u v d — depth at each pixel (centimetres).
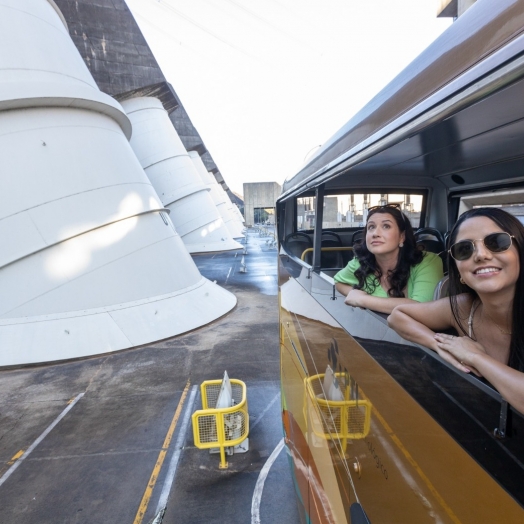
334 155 191
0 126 842
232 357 805
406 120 111
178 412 584
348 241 438
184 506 390
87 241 908
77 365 778
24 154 856
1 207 824
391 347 129
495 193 269
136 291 962
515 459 78
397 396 120
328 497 213
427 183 338
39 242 844
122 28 2067
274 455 471
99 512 387
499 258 101
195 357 809
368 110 149
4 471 455
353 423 165
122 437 519
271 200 7531
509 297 105
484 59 83
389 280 195
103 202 950
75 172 918
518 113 115
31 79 891
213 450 483
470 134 146
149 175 2772
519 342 104
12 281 827
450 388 99
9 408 612
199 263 2461
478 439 86
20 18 925
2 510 393
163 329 939
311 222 390
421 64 113
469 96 88
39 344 802
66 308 859
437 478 98
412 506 112
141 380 702
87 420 568
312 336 253
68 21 1933
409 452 112
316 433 242
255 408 591
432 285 184
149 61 2158
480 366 92
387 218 191
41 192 862
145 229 1053
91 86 1091
